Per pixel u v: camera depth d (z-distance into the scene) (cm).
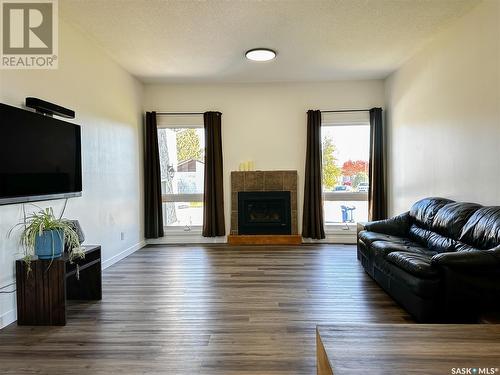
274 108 627
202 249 571
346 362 147
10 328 271
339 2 340
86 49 414
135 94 580
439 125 422
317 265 460
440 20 380
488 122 332
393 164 573
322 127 631
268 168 630
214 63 513
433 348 159
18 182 279
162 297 340
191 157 639
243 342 243
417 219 418
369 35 420
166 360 220
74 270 297
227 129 630
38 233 276
